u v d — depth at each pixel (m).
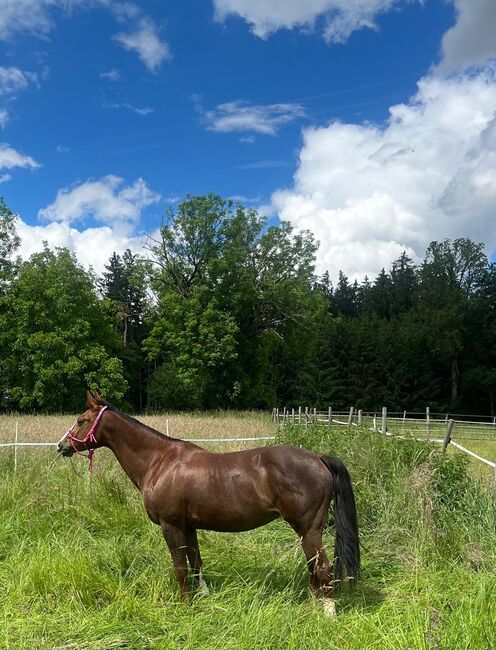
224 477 5.18
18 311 36.66
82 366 35.38
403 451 8.10
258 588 5.29
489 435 24.31
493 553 5.89
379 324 64.25
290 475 4.99
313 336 43.41
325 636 4.34
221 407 40.50
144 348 40.12
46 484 8.54
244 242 41.47
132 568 5.91
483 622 4.19
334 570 5.03
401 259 92.88
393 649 4.00
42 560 5.68
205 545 6.68
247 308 39.59
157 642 4.43
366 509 7.23
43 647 4.27
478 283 61.81
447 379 58.56
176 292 39.69
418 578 5.43
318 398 55.56
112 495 8.35
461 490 7.34
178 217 40.78
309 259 41.78
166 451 5.64
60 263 37.47
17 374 36.22
